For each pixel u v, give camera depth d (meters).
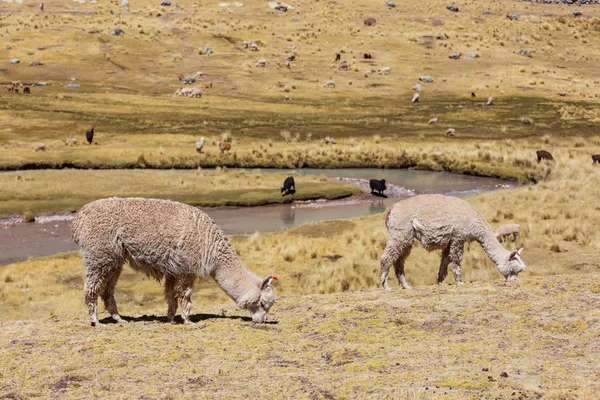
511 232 32.94
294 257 32.56
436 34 134.62
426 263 29.83
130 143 68.62
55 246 38.00
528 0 175.12
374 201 52.53
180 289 14.88
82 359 12.35
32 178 53.19
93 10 144.12
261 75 109.88
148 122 79.94
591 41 139.25
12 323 15.95
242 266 15.23
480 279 26.89
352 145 71.31
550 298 15.12
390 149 68.31
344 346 12.84
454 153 67.00
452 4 162.38
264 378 11.09
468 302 15.37
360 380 10.57
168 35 127.62
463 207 18.55
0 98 88.25
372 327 14.20
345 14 147.38
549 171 60.84
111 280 15.11
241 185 54.47
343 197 53.16
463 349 12.14
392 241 18.83
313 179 57.59
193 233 14.62
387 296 16.86
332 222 40.50
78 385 11.01
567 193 43.56
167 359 12.27
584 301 14.62
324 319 15.01
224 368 11.66
